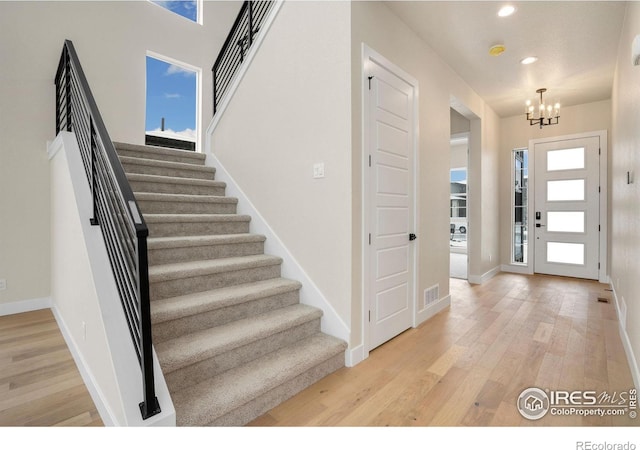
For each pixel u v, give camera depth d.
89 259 1.89
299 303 2.64
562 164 5.40
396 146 2.82
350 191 2.31
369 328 2.52
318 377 2.12
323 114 2.48
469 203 5.04
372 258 2.54
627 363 2.32
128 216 1.45
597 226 5.08
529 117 5.33
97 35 4.17
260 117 3.11
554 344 2.66
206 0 5.31
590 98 4.92
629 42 2.64
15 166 3.47
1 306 3.36
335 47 2.39
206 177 3.66
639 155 2.18
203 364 1.79
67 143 2.65
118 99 4.35
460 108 4.37
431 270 3.42
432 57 3.43
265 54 3.03
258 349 2.06
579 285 4.78
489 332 2.95
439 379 2.13
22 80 3.54
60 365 2.29
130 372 1.49
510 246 5.88
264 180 3.06
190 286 2.25
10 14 3.49
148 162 3.24
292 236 2.75
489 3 2.69
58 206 3.02
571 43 3.31
